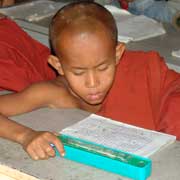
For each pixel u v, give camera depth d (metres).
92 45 1.40
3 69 1.84
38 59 2.11
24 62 1.98
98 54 1.41
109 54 1.44
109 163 1.15
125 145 1.27
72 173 1.16
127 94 1.81
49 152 1.23
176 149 1.26
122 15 2.88
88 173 1.16
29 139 1.28
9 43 2.04
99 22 1.44
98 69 1.44
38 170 1.18
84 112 1.54
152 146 1.27
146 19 2.82
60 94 1.61
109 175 1.15
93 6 1.51
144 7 2.99
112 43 1.46
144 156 1.21
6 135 1.35
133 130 1.36
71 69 1.46
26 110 1.54
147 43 2.52
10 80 1.83
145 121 1.80
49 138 1.26
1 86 1.82
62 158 1.23
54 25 1.49
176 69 2.27
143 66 1.84
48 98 1.59
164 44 2.51
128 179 1.13
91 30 1.42
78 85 1.46
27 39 2.15
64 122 1.46
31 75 1.94
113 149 1.21
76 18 1.45
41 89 1.58
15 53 2.01
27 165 1.20
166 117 1.69
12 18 2.83
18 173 1.19
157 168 1.17
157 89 1.83
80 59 1.42
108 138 1.31
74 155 1.21
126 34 2.59
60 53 1.47
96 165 1.18
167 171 1.16
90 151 1.19
